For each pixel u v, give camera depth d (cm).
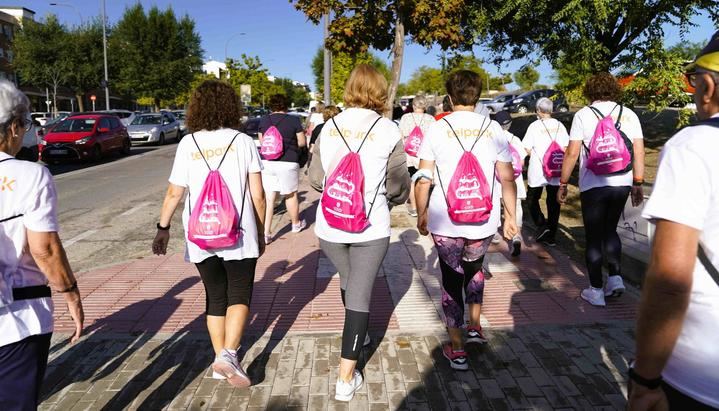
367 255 329
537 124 662
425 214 368
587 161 463
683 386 163
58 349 406
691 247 152
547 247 681
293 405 329
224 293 343
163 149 2392
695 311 160
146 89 5022
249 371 370
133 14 4997
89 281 571
